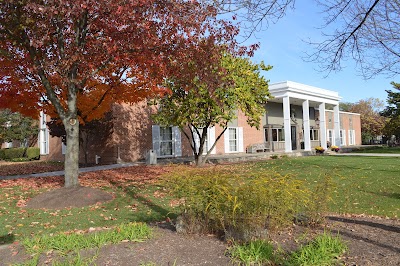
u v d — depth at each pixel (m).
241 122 25.98
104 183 10.94
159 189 9.73
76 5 6.45
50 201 7.74
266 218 4.39
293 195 4.45
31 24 7.30
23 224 6.17
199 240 4.46
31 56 8.05
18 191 9.73
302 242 4.19
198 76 8.73
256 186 4.30
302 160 18.77
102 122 17.55
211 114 13.90
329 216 6.00
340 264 3.50
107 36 7.97
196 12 6.80
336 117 30.73
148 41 7.48
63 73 8.15
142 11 6.82
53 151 24.53
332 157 21.08
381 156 21.06
